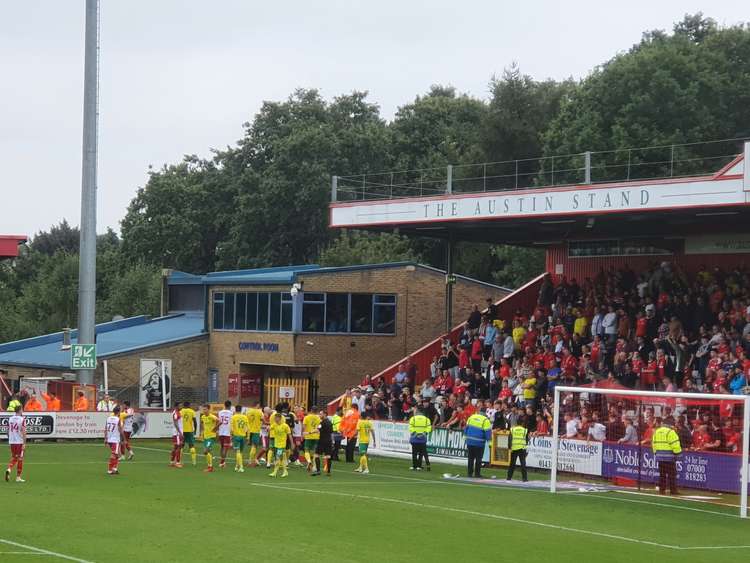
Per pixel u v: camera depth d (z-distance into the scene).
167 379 56.88
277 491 28.33
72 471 32.81
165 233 91.94
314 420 34.38
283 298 54.78
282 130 92.62
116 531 20.47
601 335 43.88
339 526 22.06
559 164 68.69
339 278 55.06
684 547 21.38
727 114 66.69
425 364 51.78
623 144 63.50
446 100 96.31
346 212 48.81
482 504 27.09
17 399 43.69
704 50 69.25
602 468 35.31
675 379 39.06
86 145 49.50
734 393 34.34
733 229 46.09
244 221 87.19
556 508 26.92
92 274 49.44
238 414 35.34
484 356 47.69
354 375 55.22
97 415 46.88
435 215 45.72
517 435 34.28
